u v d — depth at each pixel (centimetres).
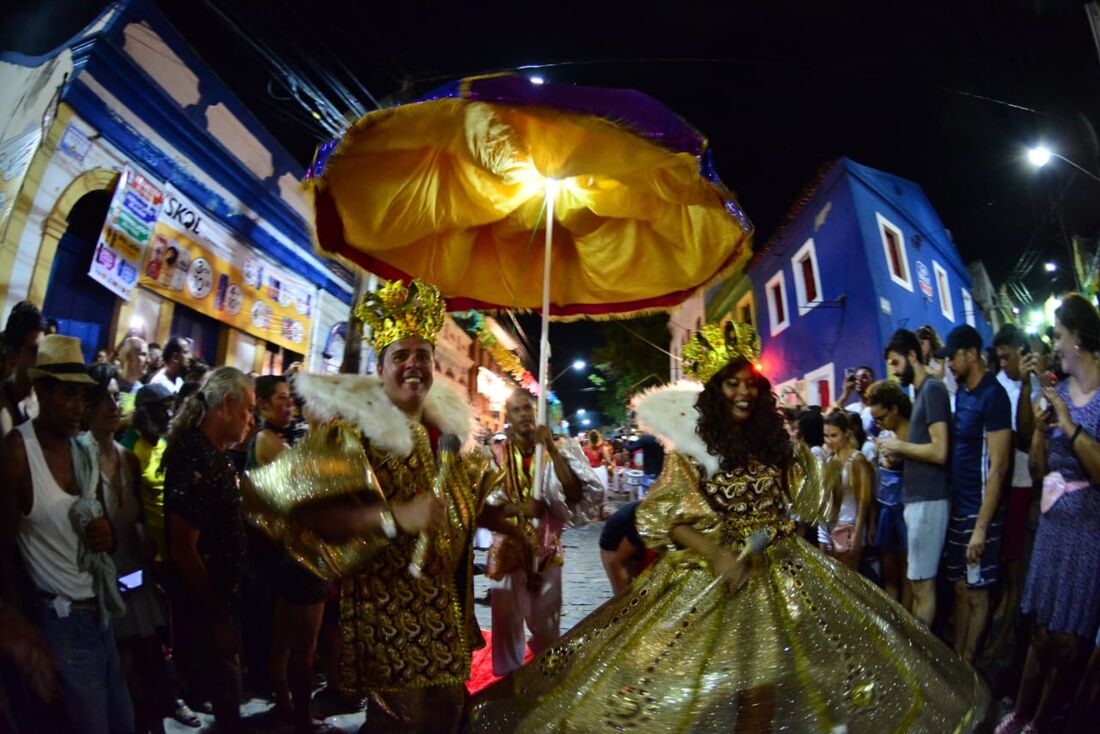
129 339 697
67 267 879
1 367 390
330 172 349
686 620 303
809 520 334
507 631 431
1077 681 397
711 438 324
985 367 446
